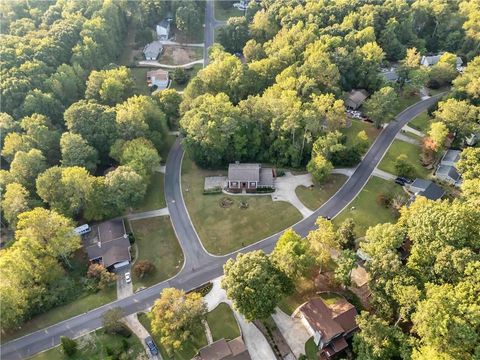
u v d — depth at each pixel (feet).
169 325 209.05
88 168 329.52
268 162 362.53
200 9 636.89
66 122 363.15
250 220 309.01
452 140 362.12
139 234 301.43
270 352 221.87
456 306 181.06
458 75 444.55
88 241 297.12
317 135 346.54
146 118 367.86
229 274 224.53
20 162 308.19
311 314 225.15
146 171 325.62
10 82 367.45
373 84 429.38
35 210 261.24
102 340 230.89
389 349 193.67
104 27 492.54
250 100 360.89
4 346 231.09
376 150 367.25
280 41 451.94
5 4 487.20
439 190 309.42
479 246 212.64
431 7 525.75
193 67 529.45
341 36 469.57
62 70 406.41
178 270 274.16
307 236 274.57
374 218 302.66
